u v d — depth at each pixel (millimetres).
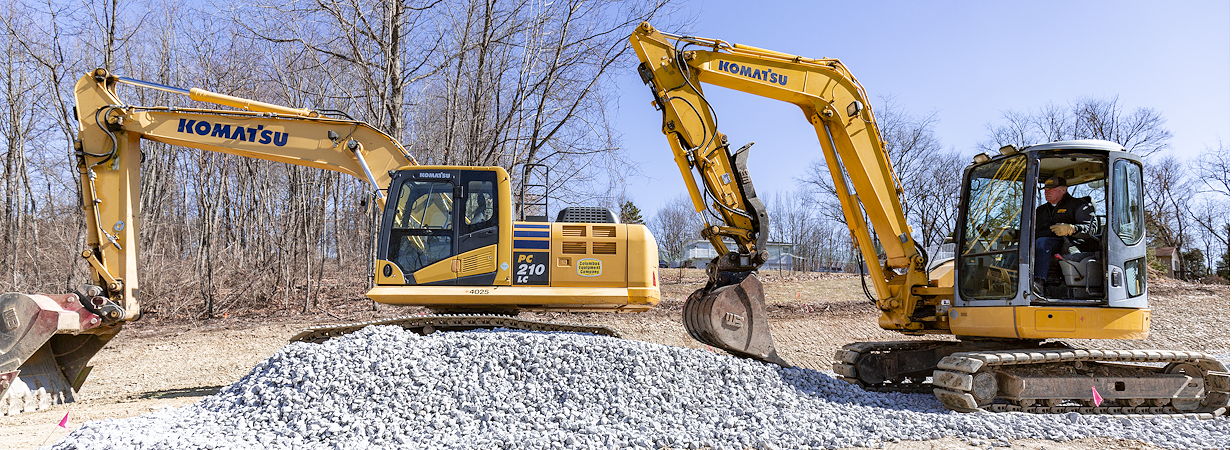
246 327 16328
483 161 18984
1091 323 7391
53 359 9000
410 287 8281
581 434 5977
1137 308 7523
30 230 22156
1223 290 20266
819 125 8594
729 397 7059
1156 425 6812
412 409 6375
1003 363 7500
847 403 7398
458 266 8344
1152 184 35312
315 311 18297
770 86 8359
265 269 21094
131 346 14297
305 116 9539
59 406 8570
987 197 8117
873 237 9633
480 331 7820
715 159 8180
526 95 18984
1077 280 7574
